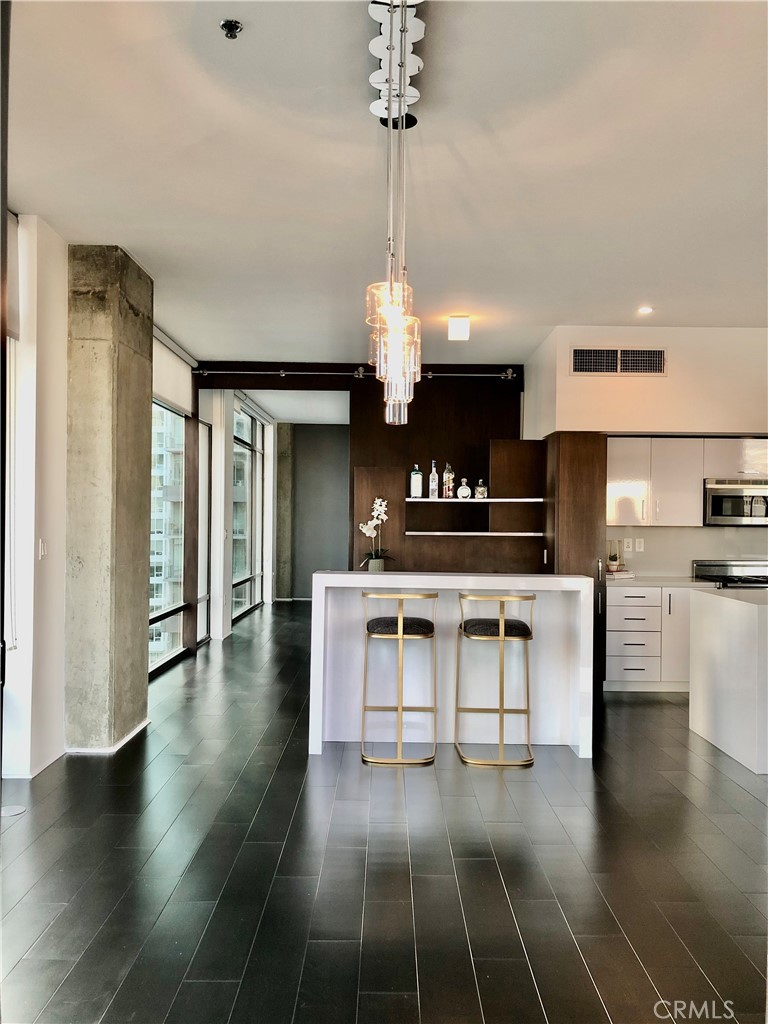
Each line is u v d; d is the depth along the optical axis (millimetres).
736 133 3002
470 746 4539
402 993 2123
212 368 7730
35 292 3887
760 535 6609
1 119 1561
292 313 5844
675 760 4297
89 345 4270
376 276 4918
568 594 4613
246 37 2391
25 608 3836
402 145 3107
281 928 2451
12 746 3830
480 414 7660
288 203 3738
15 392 3844
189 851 3018
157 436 6602
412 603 4680
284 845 3084
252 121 2928
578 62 2514
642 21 2299
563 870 2891
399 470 6742
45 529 4004
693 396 6164
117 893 2672
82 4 2229
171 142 3102
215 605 8367
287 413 11328
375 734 4609
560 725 4617
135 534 4641
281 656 7387
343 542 12531
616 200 3664
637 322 6004
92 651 4266
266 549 11914
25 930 2428
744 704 4207
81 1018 2008
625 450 6250
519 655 4617
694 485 6262
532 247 4332
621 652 6047
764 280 4922
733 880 2824
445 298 5355
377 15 2223
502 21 2291
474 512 7531
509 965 2264
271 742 4531
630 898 2680
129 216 3904
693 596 4930
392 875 2834
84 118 2906
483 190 3562
